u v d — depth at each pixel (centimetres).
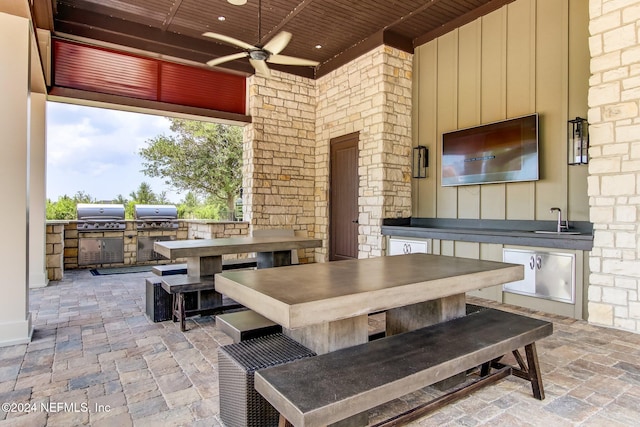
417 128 590
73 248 646
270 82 659
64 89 513
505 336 197
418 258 279
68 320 357
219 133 1170
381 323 353
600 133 348
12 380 232
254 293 167
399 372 152
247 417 168
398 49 577
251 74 643
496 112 482
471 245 457
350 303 160
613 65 340
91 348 286
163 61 591
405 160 589
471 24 512
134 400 210
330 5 490
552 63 425
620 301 332
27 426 183
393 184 574
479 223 501
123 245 687
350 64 623
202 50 589
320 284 182
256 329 218
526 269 404
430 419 192
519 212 455
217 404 206
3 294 290
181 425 186
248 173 663
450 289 201
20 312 296
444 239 481
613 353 278
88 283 527
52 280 543
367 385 141
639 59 324
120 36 532
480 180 489
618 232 334
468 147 505
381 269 227
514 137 449
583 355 274
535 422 189
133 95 567
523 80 453
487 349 182
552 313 385
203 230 654
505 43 472
